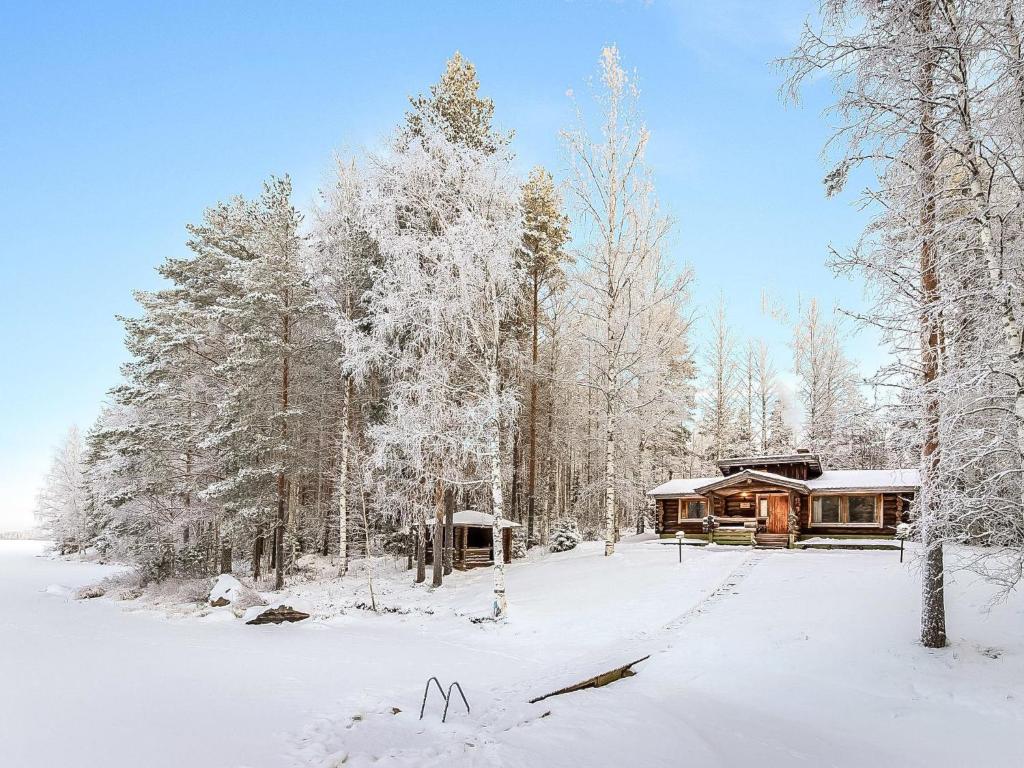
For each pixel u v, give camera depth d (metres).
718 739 9.38
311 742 8.77
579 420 38.59
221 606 22.86
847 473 30.98
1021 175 10.66
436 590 24.69
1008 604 15.05
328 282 28.27
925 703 10.75
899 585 17.91
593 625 17.45
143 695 10.91
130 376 31.75
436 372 21.88
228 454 27.02
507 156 21.98
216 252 31.25
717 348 46.12
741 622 15.85
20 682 11.38
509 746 8.60
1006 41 10.09
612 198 26.62
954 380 10.62
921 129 11.34
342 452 29.33
